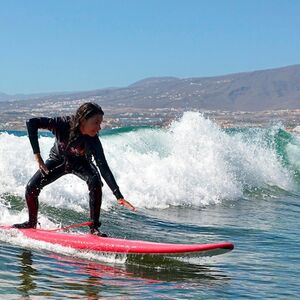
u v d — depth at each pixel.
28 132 6.07
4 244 6.01
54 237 6.21
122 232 8.03
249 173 16.89
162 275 5.36
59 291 4.46
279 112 159.25
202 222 9.91
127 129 17.02
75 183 9.77
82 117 5.99
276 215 11.98
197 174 14.10
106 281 4.94
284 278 5.64
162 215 10.36
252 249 7.27
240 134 21.61
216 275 5.54
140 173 12.57
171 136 15.66
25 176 9.48
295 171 20.03
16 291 4.34
